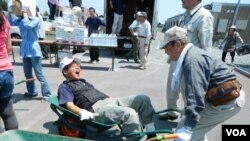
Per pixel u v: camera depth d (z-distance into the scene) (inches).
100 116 153.3
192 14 171.2
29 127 185.5
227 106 111.5
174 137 103.7
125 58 510.6
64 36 375.2
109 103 158.7
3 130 150.7
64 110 151.6
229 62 556.1
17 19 221.0
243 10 697.0
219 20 847.7
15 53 446.3
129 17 576.7
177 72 106.4
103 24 495.5
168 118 204.1
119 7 519.2
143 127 162.2
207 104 112.3
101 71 380.5
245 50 530.0
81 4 553.9
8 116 140.6
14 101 232.1
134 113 147.9
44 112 211.3
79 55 506.3
